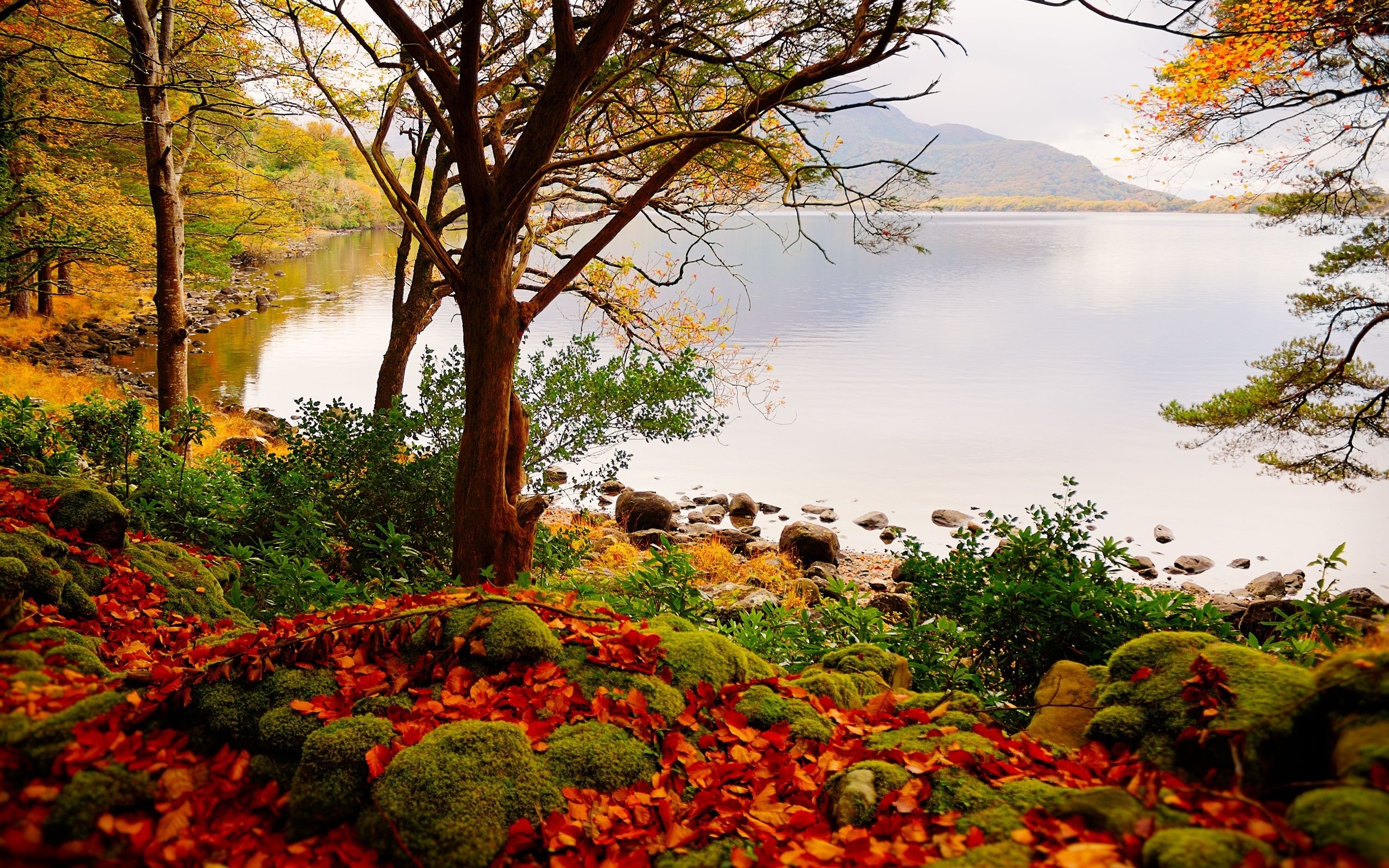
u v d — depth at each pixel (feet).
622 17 18.95
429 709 9.83
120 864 7.25
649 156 32.76
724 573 40.81
